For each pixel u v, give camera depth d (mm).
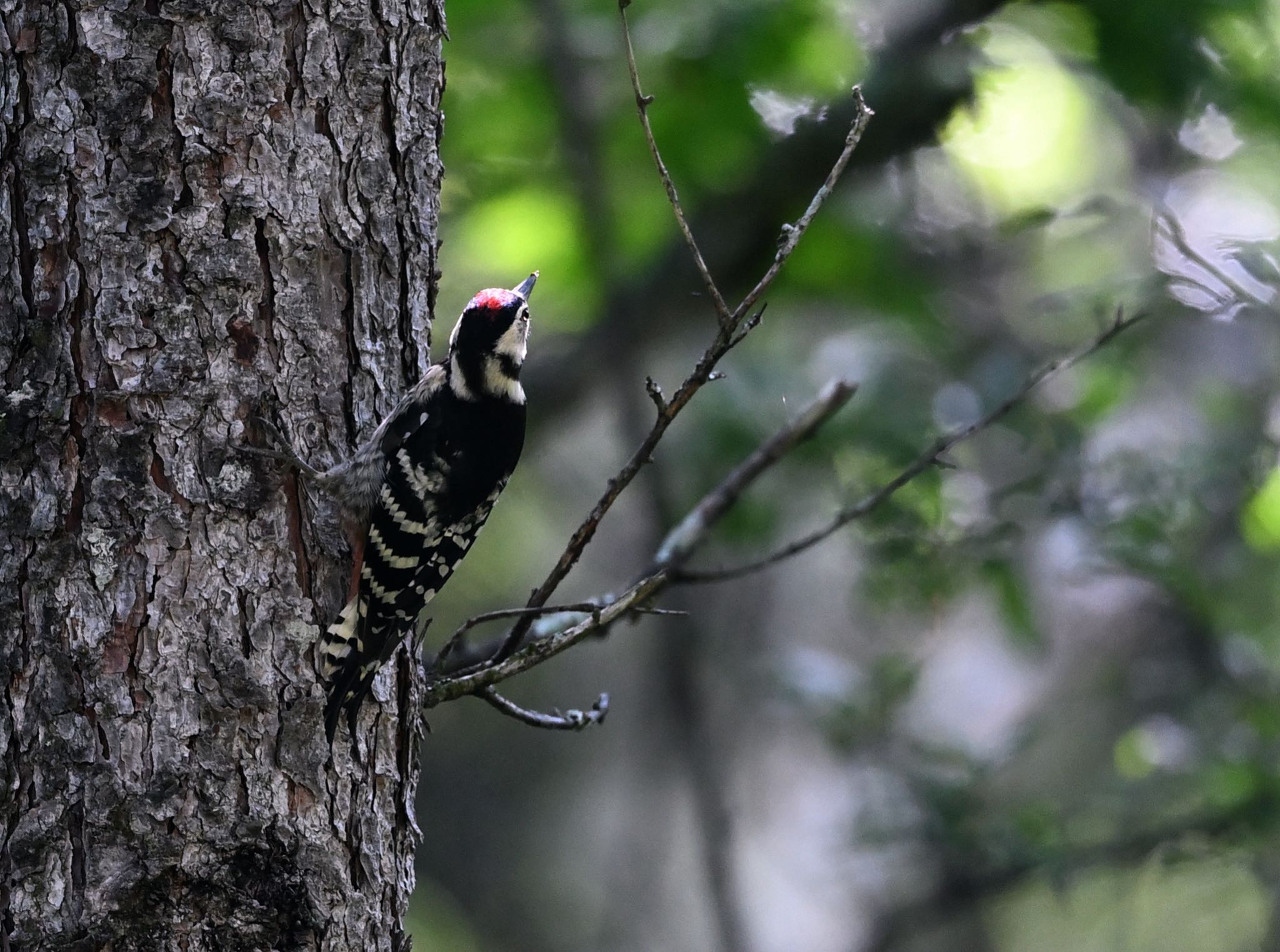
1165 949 16953
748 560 14352
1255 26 13500
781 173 14258
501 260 14703
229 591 5898
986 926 16656
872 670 13172
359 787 6105
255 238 6031
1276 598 14375
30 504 5730
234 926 5695
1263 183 14961
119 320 5816
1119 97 14305
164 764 5699
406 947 6258
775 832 15055
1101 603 15906
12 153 5844
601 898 17562
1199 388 15438
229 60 6004
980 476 14000
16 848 5578
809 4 13164
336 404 6211
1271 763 13516
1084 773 15461
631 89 13656
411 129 6512
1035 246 16281
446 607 17969
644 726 17656
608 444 18047
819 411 8430
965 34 14070
